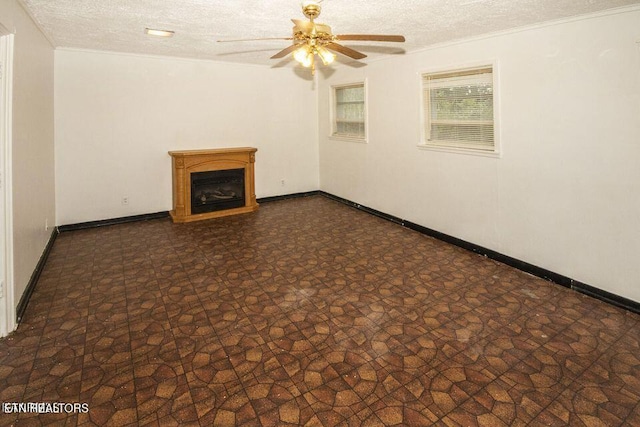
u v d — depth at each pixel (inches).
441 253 165.3
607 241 119.6
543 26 129.4
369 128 223.1
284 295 126.1
